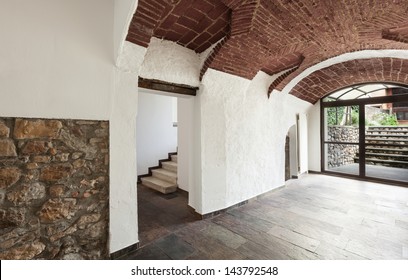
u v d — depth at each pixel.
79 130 1.79
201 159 2.89
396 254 2.05
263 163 3.89
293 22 2.29
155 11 1.77
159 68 2.38
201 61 2.78
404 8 2.04
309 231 2.52
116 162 2.00
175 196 3.92
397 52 3.22
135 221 2.15
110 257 1.98
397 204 3.38
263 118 3.89
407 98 4.43
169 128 5.47
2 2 1.44
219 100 3.07
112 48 1.94
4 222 1.49
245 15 2.07
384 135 7.09
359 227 2.61
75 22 1.74
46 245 1.66
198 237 2.41
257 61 3.02
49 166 1.66
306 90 5.06
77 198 1.80
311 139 6.00
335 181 4.98
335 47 3.09
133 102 2.10
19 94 1.51
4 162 1.48
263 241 2.31
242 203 3.45
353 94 5.25
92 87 1.84
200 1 1.89
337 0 1.94
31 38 1.55
